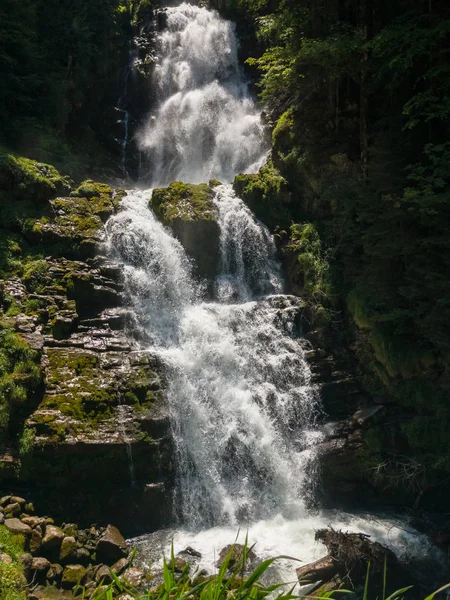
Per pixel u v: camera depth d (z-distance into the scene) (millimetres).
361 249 14172
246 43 25328
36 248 13898
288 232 16234
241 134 21766
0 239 13547
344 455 11742
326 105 16625
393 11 14969
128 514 10383
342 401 12797
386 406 12297
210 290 15312
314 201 16094
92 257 14180
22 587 7859
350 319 13562
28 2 19641
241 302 15258
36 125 18234
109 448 10273
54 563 8836
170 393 11773
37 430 10047
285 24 16891
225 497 11211
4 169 14406
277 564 9297
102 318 12891
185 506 10875
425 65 14273
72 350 11695
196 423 11695
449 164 11844
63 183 16016
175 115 23469
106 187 16469
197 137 22844
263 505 11273
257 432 12023
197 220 15359
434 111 13398
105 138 22281
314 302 14266
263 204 16625
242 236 15938
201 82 24875
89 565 9008
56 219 14555
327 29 16109
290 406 12602
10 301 12281
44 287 12953
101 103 23359
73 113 21016
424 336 11703
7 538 8578
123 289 13797
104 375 11359
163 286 14539
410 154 13625
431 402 11594
